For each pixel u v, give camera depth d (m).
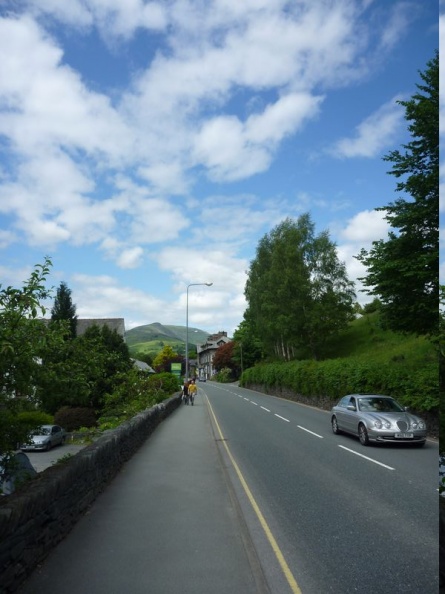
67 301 42.12
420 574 4.95
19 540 4.36
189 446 14.07
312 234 53.09
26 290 5.27
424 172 15.42
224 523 6.52
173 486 8.78
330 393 28.58
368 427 14.31
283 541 6.01
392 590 4.56
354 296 50.84
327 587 4.62
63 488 5.80
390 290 17.27
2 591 3.93
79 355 6.40
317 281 50.69
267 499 8.16
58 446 25.69
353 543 5.93
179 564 5.03
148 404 23.55
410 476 10.06
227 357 100.12
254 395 49.03
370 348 47.28
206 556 5.27
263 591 4.41
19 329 5.30
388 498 8.22
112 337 38.62
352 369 24.98
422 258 15.48
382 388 21.05
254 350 85.75
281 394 44.75
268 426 20.19
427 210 15.68
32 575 4.66
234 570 4.89
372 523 6.78
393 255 17.00
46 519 5.17
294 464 11.47
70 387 6.21
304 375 34.72
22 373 5.28
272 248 56.81
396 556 5.48
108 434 10.16
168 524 6.45
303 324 48.75
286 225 56.03
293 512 7.36
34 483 5.33
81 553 5.29
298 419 23.34
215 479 9.43
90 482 7.39
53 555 5.22
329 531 6.41
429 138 14.68
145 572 4.80
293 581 4.77
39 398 5.95
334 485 9.23
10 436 5.64
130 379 25.50
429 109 13.78
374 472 10.51
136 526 6.34
